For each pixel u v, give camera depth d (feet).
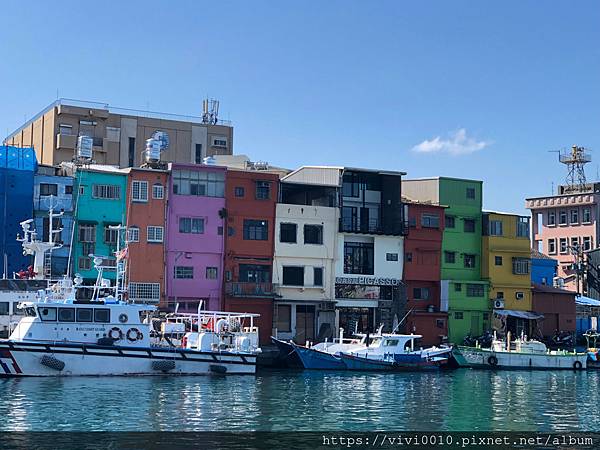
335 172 216.33
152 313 172.04
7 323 143.84
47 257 181.57
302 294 207.51
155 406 111.86
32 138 276.82
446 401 129.29
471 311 231.09
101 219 190.70
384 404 123.65
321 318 210.38
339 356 174.81
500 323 234.17
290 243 207.51
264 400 121.90
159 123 273.33
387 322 218.38
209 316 161.07
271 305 202.49
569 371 193.67
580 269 282.56
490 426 107.04
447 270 232.32
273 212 205.77
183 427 98.58
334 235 212.64
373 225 222.07
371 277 217.36
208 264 198.90
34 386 124.36
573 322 250.16
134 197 193.36
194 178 199.41
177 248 195.93
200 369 145.79
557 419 113.70
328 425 103.65
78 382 129.70
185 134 277.44
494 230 239.71
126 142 266.36
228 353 148.36
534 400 133.59
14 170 184.03
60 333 135.13
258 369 171.42
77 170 190.39
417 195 240.32
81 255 188.14
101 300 138.51
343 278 213.87
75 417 102.42
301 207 209.46
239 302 199.31
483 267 237.66
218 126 284.00
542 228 321.73
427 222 227.81
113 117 265.13
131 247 191.52
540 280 271.28
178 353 143.23
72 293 139.54
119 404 112.37
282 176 243.81
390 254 221.87
